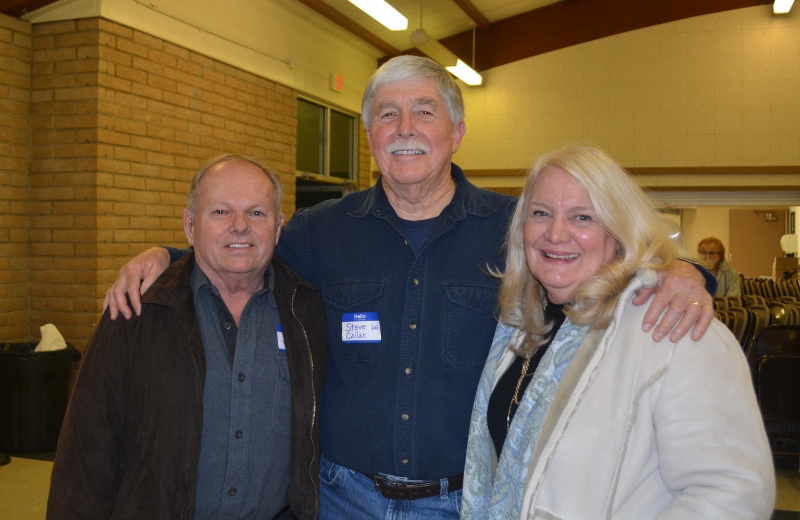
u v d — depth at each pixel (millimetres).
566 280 1446
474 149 9516
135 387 1635
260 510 1745
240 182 1734
